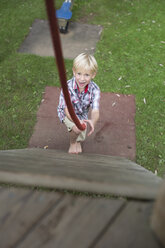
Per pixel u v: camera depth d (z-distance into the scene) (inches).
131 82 159.5
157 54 178.7
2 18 200.1
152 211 23.9
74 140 109.1
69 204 26.2
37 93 150.1
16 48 176.9
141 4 223.1
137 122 138.6
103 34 193.2
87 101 97.7
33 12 208.1
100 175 31.5
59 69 36.6
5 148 125.3
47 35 189.6
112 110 143.5
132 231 23.8
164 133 135.0
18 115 138.6
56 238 23.8
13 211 25.8
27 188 27.4
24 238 24.0
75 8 215.6
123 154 124.9
